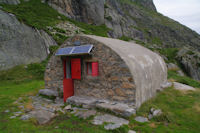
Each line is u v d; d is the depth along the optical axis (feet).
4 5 77.77
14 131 14.98
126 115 18.03
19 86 36.55
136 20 229.25
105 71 22.13
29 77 44.32
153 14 284.82
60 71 27.78
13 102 23.94
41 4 101.76
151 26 227.40
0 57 43.86
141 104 21.48
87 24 121.90
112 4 193.98
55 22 88.33
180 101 24.99
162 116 18.20
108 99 22.08
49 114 19.67
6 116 18.47
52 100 26.55
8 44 48.44
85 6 122.52
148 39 188.24
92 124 16.76
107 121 17.33
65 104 23.80
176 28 240.73
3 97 26.50
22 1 95.35
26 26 59.52
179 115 19.49
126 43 33.04
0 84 37.76
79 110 21.04
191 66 96.94
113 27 143.54
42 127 16.46
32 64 50.47
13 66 46.06
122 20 173.27
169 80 44.01
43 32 65.67
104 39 26.55
